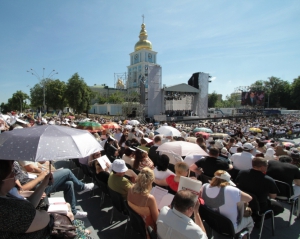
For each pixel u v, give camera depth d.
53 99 49.66
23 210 1.77
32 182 3.53
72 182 4.21
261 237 3.89
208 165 4.79
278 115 58.19
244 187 3.87
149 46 73.25
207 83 49.72
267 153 7.04
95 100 81.44
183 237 2.22
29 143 2.29
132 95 52.19
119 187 3.85
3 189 1.95
